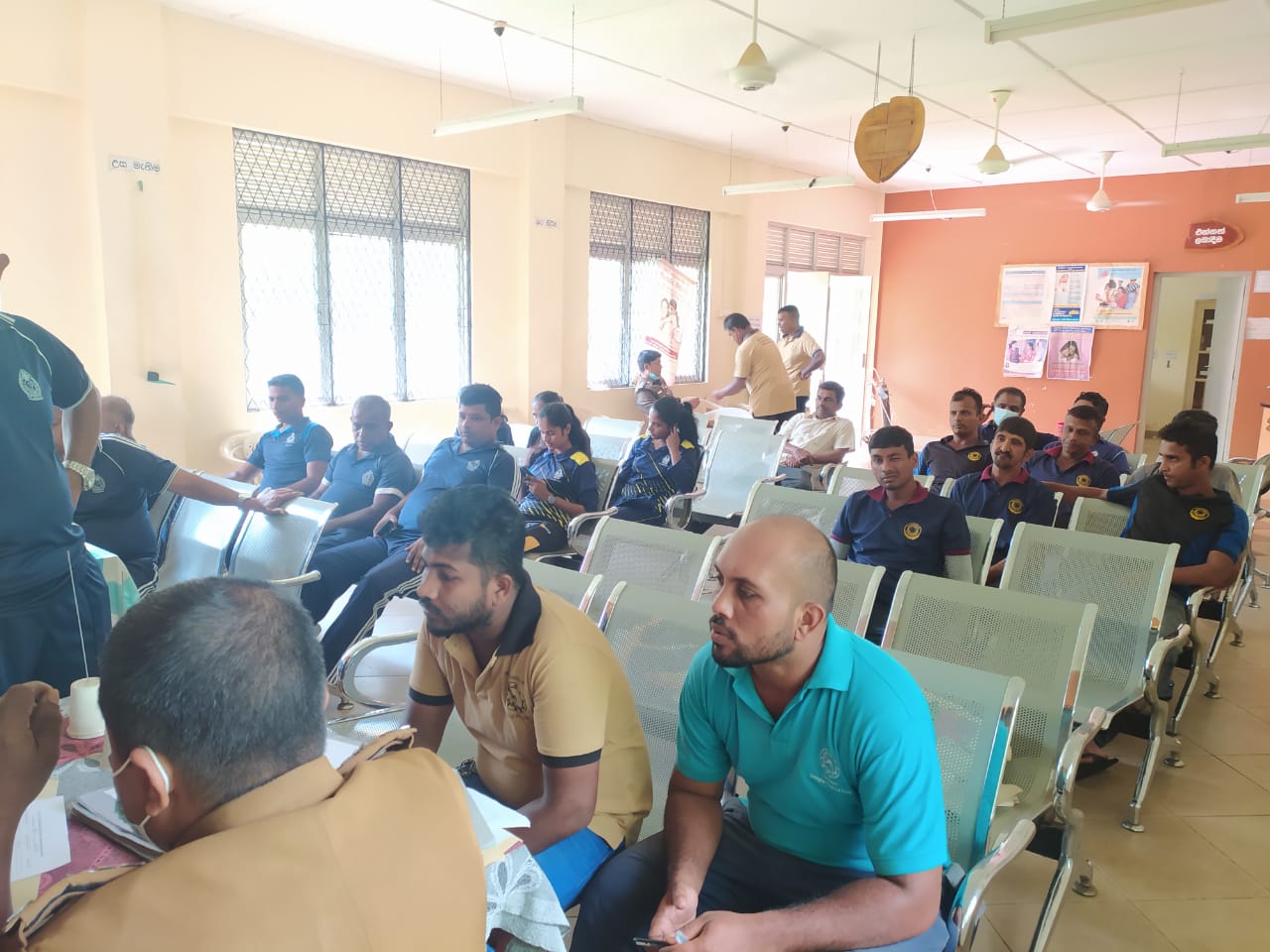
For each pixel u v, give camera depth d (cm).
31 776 92
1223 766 280
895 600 204
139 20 455
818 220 1007
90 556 207
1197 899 211
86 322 468
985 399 1065
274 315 558
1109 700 225
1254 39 510
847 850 137
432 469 363
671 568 241
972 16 477
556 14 478
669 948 118
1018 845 143
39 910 65
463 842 78
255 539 293
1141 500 297
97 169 450
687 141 816
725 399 917
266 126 519
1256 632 416
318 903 67
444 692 164
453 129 540
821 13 473
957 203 1062
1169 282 1152
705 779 147
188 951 61
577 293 755
